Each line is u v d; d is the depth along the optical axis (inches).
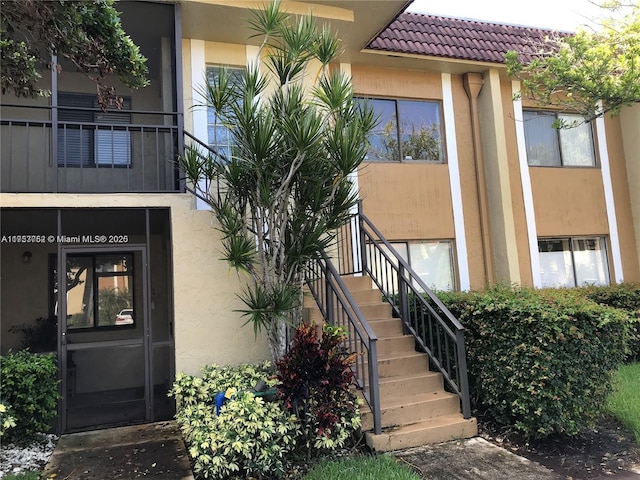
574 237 402.3
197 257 236.4
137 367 261.3
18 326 256.1
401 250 355.9
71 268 261.0
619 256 407.5
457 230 366.3
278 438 172.2
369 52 338.3
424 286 231.8
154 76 326.0
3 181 260.2
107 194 227.3
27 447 198.1
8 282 257.0
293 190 217.3
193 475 170.2
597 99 327.0
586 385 187.3
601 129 418.9
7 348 253.4
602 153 416.2
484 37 380.2
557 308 190.1
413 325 261.7
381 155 356.2
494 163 370.9
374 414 189.5
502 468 171.0
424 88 370.9
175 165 250.7
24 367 194.1
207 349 233.3
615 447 187.0
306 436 179.6
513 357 193.6
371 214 344.8
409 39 349.1
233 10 282.2
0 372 190.9
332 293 225.9
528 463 175.3
